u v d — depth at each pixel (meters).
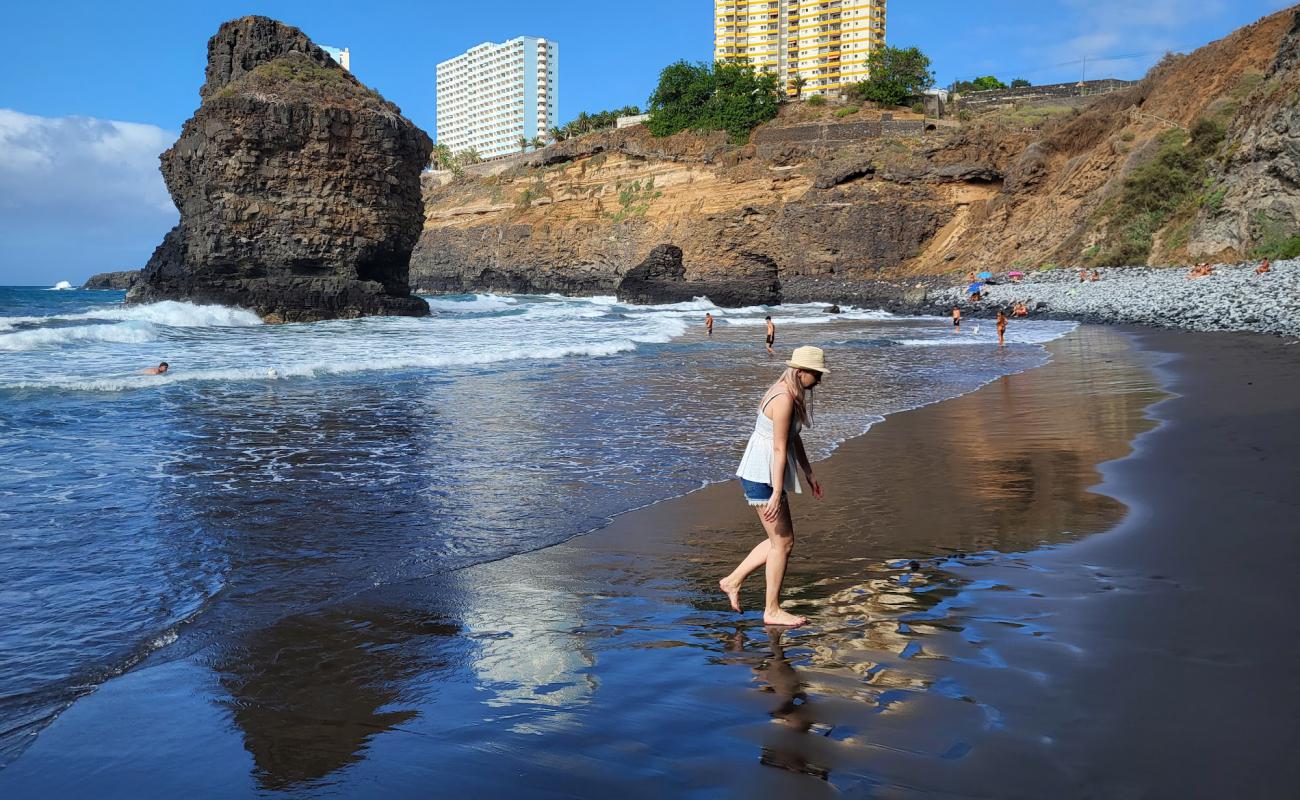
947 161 69.88
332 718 3.42
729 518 6.90
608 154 89.81
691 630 4.34
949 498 7.20
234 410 13.23
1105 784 2.73
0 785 2.93
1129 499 6.82
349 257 39.28
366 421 12.27
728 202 77.00
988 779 2.79
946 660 3.79
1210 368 16.03
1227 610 4.22
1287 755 2.85
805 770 2.90
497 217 94.38
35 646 4.23
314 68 40.19
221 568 5.57
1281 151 37.62
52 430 11.29
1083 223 54.16
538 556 5.84
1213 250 40.78
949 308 48.66
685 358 22.94
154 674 3.88
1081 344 24.78
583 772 2.94
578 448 10.23
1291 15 50.19
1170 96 55.69
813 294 64.31
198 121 36.75
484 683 3.73
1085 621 4.19
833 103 86.19
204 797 2.86
